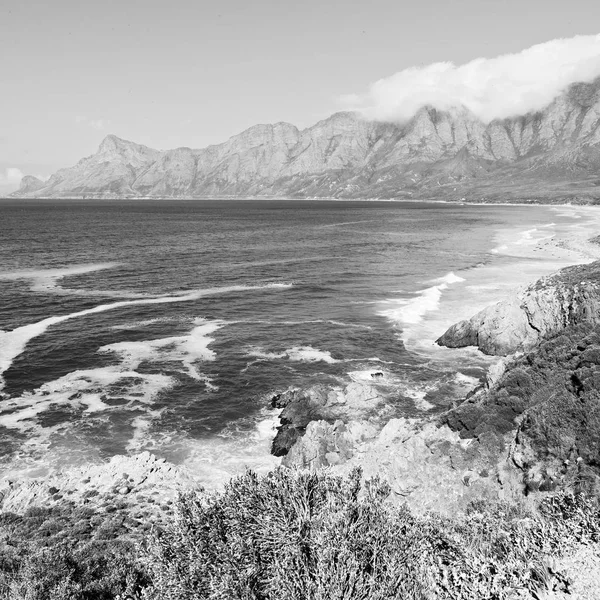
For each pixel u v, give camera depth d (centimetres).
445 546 1328
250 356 4353
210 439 3066
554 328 4081
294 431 3033
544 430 2038
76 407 3403
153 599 1112
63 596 1431
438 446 2358
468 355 4322
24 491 2400
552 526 1367
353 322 5325
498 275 7681
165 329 5097
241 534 1116
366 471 2391
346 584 966
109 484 2469
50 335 4844
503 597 1085
